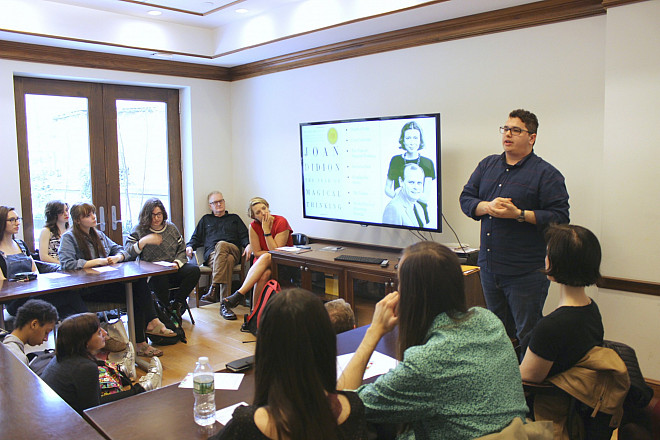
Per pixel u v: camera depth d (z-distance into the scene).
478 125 3.88
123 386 2.60
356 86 4.69
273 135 5.60
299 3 4.39
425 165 3.84
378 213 4.25
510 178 3.00
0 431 1.46
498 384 1.33
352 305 3.93
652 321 3.03
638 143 3.00
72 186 5.20
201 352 4.00
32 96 4.89
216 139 6.02
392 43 4.33
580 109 3.37
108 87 5.36
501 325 1.43
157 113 5.77
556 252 1.78
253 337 4.33
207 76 5.85
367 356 1.50
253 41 4.88
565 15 3.37
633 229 3.05
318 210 4.77
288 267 4.47
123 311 4.72
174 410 1.66
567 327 1.73
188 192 5.95
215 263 5.30
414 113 4.27
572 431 1.76
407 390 1.31
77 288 3.47
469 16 3.79
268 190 5.76
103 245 4.22
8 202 4.61
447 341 1.32
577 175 3.42
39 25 4.32
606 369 1.69
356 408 1.15
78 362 2.20
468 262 3.66
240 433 1.06
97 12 4.61
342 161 4.46
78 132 5.21
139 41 4.88
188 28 5.19
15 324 2.72
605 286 3.17
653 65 2.92
